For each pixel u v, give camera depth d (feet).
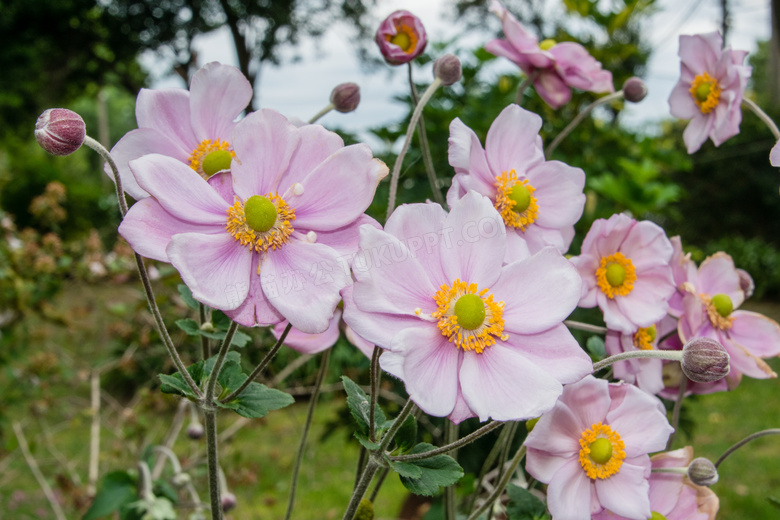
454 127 0.93
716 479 0.98
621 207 2.36
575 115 2.64
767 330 1.15
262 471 3.56
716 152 9.12
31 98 11.96
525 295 0.84
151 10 10.86
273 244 0.83
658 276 1.09
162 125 0.93
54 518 2.88
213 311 1.03
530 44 1.22
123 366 2.62
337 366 2.60
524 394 0.80
